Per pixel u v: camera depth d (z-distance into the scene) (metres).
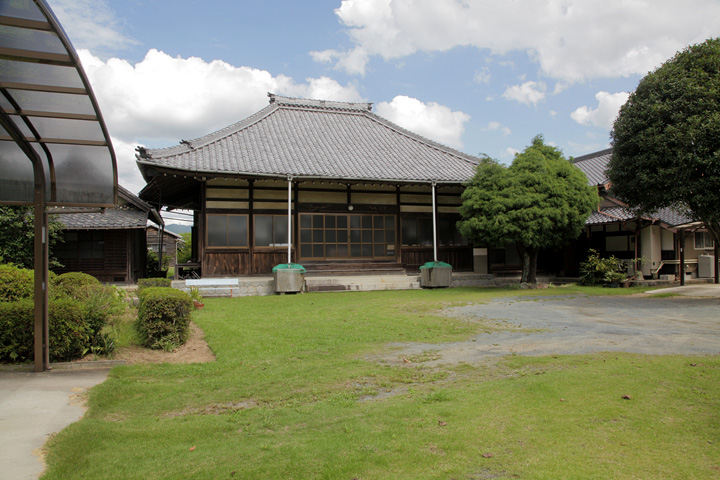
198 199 19.86
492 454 3.38
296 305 11.90
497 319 9.49
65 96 5.29
